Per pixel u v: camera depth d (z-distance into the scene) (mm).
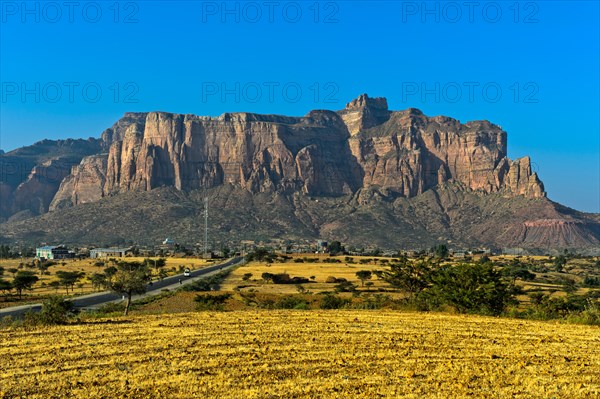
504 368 25047
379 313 43062
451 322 38062
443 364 25594
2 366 24672
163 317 39875
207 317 39875
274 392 21078
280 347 28719
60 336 31578
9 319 38469
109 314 43656
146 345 29062
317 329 34281
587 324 39312
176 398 20438
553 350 29078
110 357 26375
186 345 29141
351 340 30703
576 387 22266
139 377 22969
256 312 43594
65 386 21766
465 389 21750
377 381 22594
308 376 23281
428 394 21094
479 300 46625
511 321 39156
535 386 22297
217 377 22969
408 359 26438
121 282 50688
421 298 50625
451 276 49219
